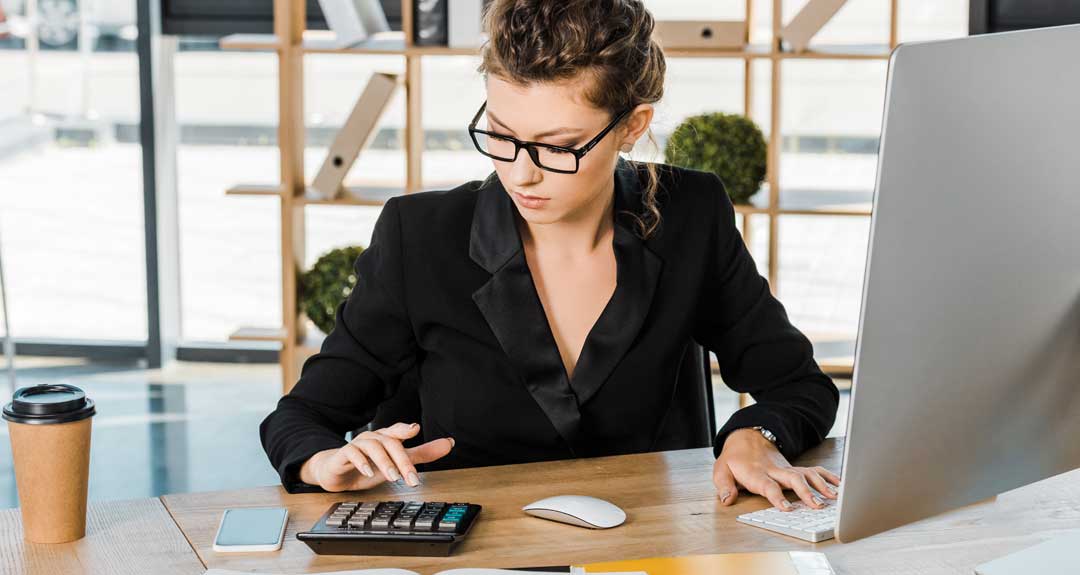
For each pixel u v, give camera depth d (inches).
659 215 58.9
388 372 59.5
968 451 39.9
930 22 166.4
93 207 172.9
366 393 58.8
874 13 167.0
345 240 171.3
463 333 57.8
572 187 51.0
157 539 46.5
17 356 174.2
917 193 35.4
